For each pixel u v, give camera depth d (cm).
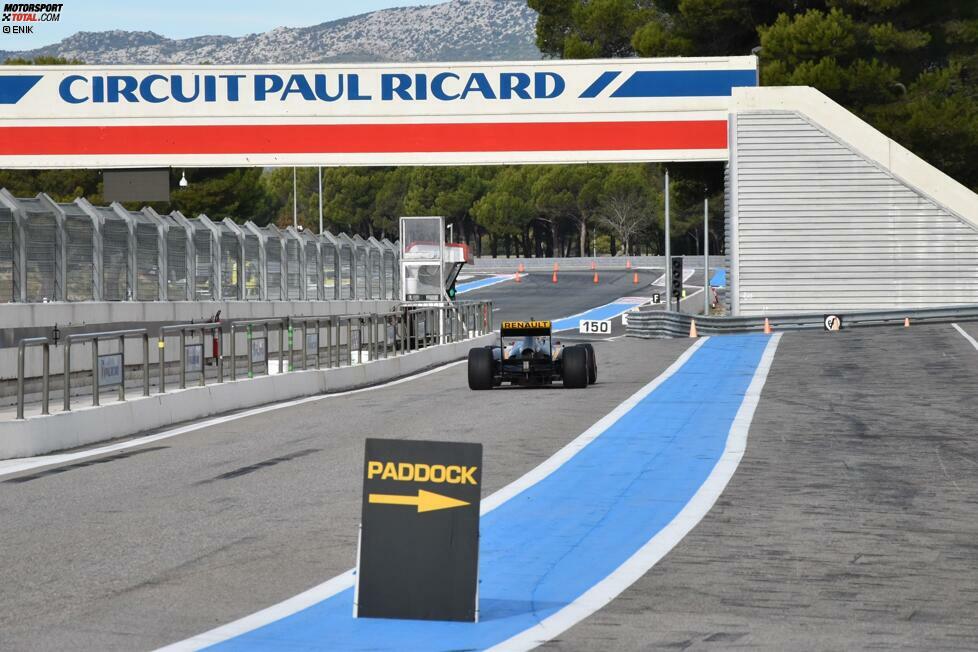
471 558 1497
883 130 10281
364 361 6125
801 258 8400
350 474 2784
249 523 2194
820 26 10325
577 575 1786
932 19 11125
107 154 8362
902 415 3947
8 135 8356
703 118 8381
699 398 4519
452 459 1502
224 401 4531
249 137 8369
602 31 14775
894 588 1703
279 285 7875
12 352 4603
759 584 1725
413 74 8338
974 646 1398
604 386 5072
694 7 11075
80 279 5534
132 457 3244
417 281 8856
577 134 8356
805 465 2917
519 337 5000
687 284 18812
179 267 6469
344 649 1371
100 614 1546
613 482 2667
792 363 5969
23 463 3200
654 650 1377
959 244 8275
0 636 1440
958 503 2411
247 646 1384
